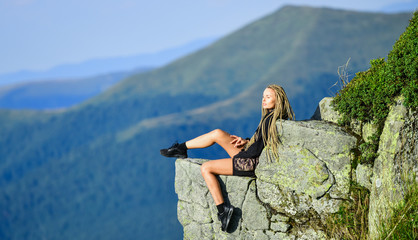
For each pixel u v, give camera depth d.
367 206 3.63
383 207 3.35
